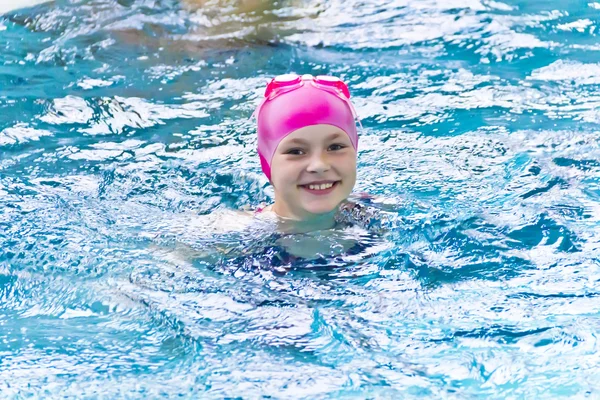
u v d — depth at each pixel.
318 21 13.77
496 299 6.11
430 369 5.32
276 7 14.52
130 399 5.11
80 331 5.95
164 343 5.75
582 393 5.02
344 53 12.35
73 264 6.91
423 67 11.62
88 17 14.13
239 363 5.45
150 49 12.75
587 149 8.85
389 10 14.20
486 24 13.23
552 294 6.16
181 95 10.92
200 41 13.03
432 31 13.07
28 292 6.54
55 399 5.14
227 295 6.32
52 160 9.06
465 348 5.52
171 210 7.96
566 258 6.68
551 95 10.47
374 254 6.84
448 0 14.48
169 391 5.19
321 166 6.95
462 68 11.55
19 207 7.91
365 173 8.48
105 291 6.47
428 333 5.71
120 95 10.88
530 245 6.91
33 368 5.49
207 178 8.63
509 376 5.21
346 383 5.20
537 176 8.26
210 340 5.73
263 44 12.88
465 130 9.52
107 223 7.63
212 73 11.68
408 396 5.05
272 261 6.79
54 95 10.92
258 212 7.67
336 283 6.43
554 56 11.85
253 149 9.27
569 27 13.00
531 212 7.45
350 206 7.53
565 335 5.60
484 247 6.89
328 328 5.81
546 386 5.10
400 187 8.14
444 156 8.86
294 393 5.12
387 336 5.70
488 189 8.02
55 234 7.41
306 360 5.46
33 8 14.55
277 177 7.21
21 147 9.43
